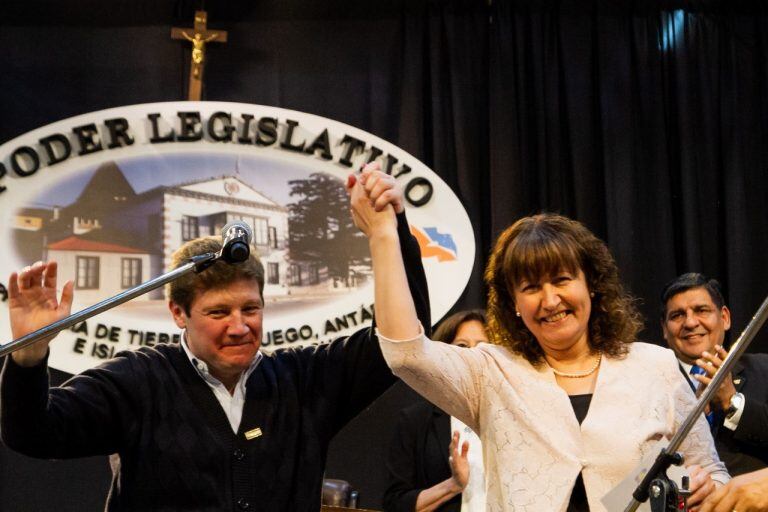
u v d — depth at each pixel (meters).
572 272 1.85
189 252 1.88
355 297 3.72
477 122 3.90
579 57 3.96
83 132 3.74
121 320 3.60
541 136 3.88
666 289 3.38
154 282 1.58
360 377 1.99
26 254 3.62
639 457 1.73
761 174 3.94
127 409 1.85
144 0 3.95
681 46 4.00
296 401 1.94
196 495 1.81
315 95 3.93
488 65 3.94
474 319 3.23
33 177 3.68
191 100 3.80
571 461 1.73
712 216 3.91
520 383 1.83
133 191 3.72
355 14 3.99
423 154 3.88
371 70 3.95
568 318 1.84
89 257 3.66
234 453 1.84
